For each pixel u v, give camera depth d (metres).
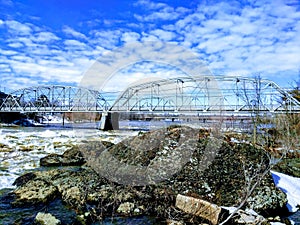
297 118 23.28
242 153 11.55
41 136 28.88
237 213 8.20
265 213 8.83
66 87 54.34
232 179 10.03
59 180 10.82
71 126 48.16
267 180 10.01
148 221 8.13
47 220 7.81
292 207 9.48
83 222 7.91
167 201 9.06
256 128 18.66
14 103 57.12
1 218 8.18
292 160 15.50
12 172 13.38
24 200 9.32
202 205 8.27
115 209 8.70
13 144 22.03
